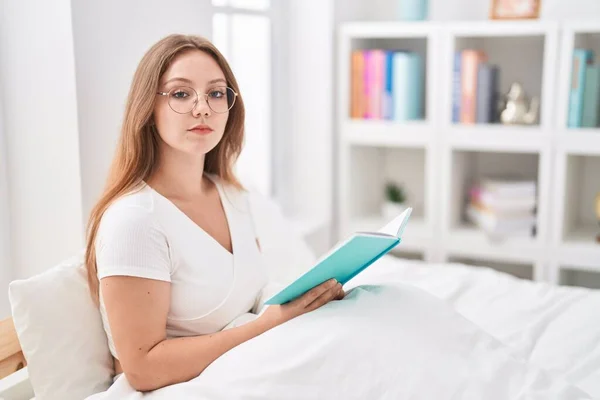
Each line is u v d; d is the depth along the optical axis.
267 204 2.05
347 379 1.25
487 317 1.77
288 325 1.33
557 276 2.86
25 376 1.51
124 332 1.29
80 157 1.75
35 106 1.77
